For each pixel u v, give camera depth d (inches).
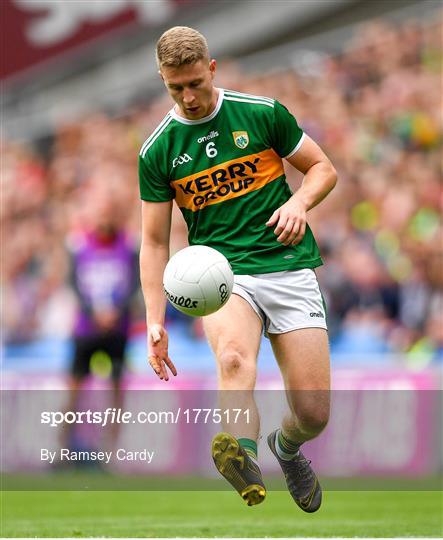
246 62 2102.6
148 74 2410.2
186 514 924.0
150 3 2417.6
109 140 2322.8
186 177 642.8
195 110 613.0
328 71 1884.8
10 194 2443.4
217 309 604.1
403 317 1475.1
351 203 1643.7
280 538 706.2
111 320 1421.0
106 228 1437.0
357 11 2025.1
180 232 1830.7
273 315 641.6
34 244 2277.3
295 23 2144.4
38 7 2637.8
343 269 1562.5
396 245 1523.1
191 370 1501.0
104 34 2513.5
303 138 645.3
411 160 1620.3
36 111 2669.8
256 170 640.4
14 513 932.6
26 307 2204.7
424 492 1101.7
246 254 642.8
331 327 1539.1
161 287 653.3
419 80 1695.4
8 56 2711.6
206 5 2322.8
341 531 755.4
